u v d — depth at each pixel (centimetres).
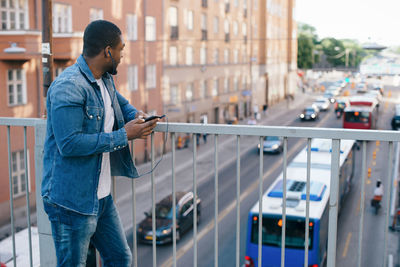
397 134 232
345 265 1389
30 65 2019
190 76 3931
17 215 1820
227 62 4819
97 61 234
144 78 3098
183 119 3834
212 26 4406
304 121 4962
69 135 220
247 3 5384
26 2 1980
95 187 237
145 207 1684
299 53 8281
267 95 6347
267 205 1195
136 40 2970
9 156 320
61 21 2256
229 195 2055
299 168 1412
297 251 1118
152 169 271
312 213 1125
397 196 1959
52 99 224
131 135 238
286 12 7375
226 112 4809
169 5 3488
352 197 1956
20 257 784
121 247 270
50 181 234
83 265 244
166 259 1349
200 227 1614
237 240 261
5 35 1869
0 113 1886
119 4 2738
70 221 235
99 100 237
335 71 7169
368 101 3644
